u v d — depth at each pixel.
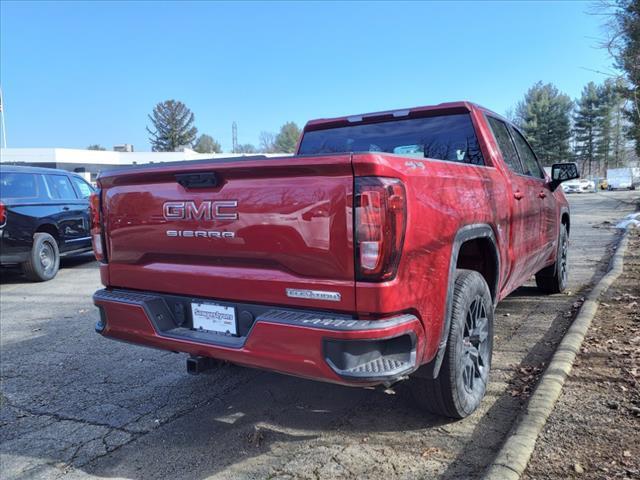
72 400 3.94
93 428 3.46
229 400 3.83
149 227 3.15
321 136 5.10
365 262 2.39
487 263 3.69
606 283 6.29
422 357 2.64
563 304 5.88
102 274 3.51
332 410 3.56
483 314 3.41
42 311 6.87
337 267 2.47
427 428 3.20
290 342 2.51
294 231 2.57
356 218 2.40
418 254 2.58
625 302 5.48
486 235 3.44
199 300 3.01
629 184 54.22
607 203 28.44
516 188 4.23
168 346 3.08
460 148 4.29
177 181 2.99
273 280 2.66
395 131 4.64
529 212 4.59
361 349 2.41
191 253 3.00
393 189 2.41
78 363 4.77
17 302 7.48
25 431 3.45
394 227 2.41
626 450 2.68
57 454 3.14
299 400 3.76
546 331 4.91
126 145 65.75
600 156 70.38
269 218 2.64
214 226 2.85
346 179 2.42
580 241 11.55
